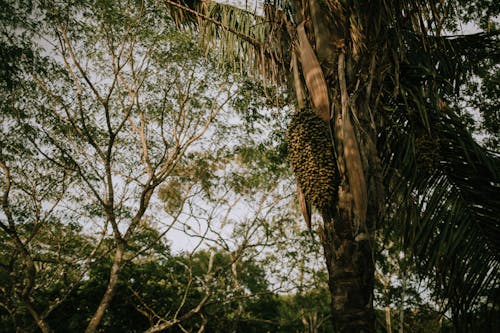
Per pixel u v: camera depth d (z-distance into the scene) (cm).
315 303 1366
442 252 507
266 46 579
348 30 464
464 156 520
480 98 942
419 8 480
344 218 396
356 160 390
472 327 482
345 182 399
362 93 439
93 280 988
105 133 980
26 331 786
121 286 977
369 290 386
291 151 422
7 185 752
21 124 805
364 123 429
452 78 688
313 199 399
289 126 432
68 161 911
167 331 1000
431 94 533
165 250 1092
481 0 835
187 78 990
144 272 1055
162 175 867
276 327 1302
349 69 448
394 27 483
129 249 1044
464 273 493
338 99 430
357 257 387
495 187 498
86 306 953
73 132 936
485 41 711
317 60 446
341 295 384
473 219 504
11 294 811
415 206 520
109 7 873
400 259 1183
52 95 808
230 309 1134
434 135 520
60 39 793
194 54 945
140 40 921
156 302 1023
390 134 553
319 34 467
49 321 910
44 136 880
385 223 565
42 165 894
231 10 677
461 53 713
